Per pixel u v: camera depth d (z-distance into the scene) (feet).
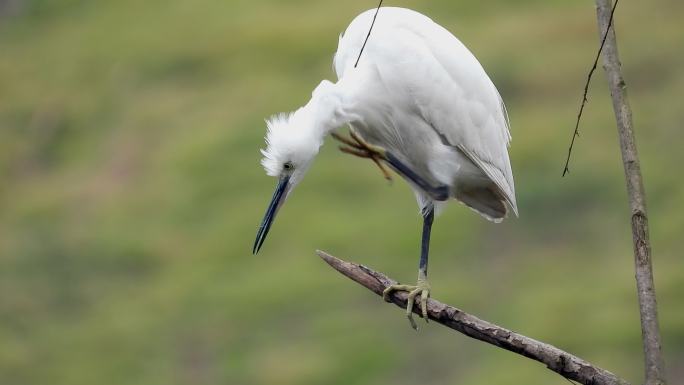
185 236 61.31
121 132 79.30
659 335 13.19
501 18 82.53
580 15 78.95
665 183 56.18
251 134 70.38
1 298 57.77
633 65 70.79
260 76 80.79
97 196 69.72
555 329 45.85
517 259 52.13
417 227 55.36
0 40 104.83
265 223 22.20
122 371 50.06
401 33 22.43
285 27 88.22
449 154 22.97
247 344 49.65
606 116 64.08
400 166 23.27
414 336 47.29
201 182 66.59
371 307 50.01
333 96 22.00
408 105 22.52
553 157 60.13
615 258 50.96
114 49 94.68
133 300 56.39
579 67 71.00
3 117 87.56
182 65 87.51
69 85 90.84
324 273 53.36
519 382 42.65
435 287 50.57
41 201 71.26
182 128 76.43
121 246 61.57
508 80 71.05
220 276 55.72
